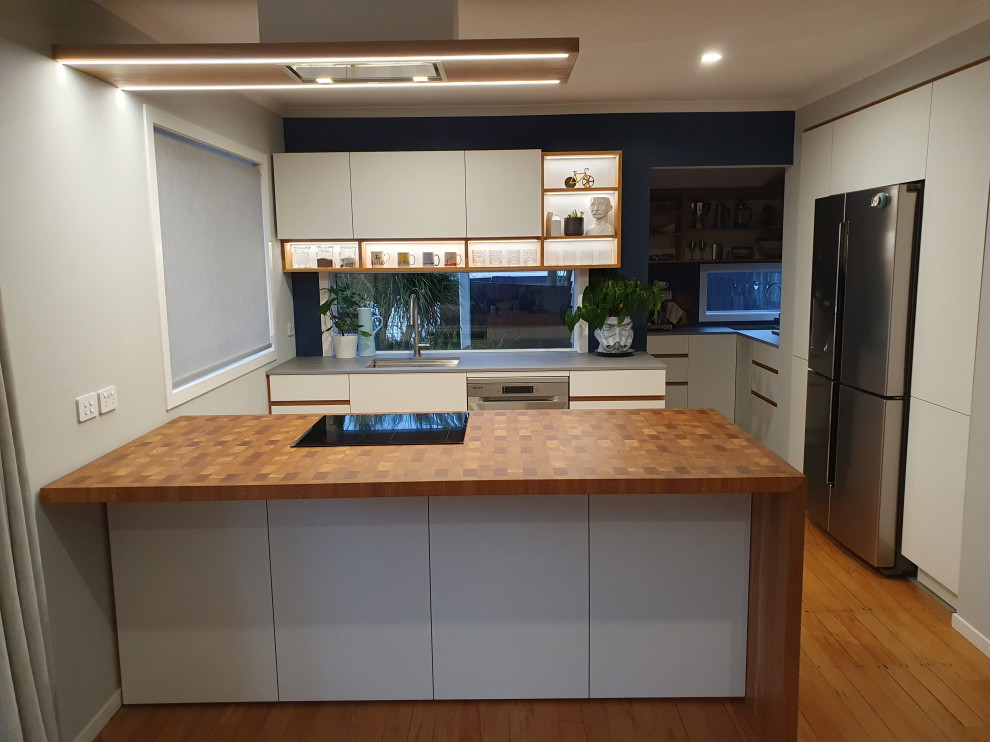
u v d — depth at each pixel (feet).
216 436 9.08
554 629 8.22
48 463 7.24
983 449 9.27
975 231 9.41
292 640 8.26
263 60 7.29
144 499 7.07
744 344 19.11
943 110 10.06
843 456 12.44
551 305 16.99
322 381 14.44
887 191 10.89
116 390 8.60
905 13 9.57
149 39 9.71
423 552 8.07
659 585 8.15
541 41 7.09
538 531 8.04
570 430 9.16
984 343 9.23
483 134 15.57
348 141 15.58
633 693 8.36
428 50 7.17
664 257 20.35
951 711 8.18
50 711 6.50
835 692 8.54
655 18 9.66
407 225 14.80
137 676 8.37
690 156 15.65
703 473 7.20
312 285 16.21
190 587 8.20
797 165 15.25
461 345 17.16
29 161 7.04
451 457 7.91
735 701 8.40
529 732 7.88
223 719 8.19
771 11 9.46
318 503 8.00
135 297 9.09
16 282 6.79
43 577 6.60
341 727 8.02
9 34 6.77
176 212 10.42
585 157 15.39
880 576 11.68
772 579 7.52
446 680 8.33
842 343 12.42
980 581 9.42
